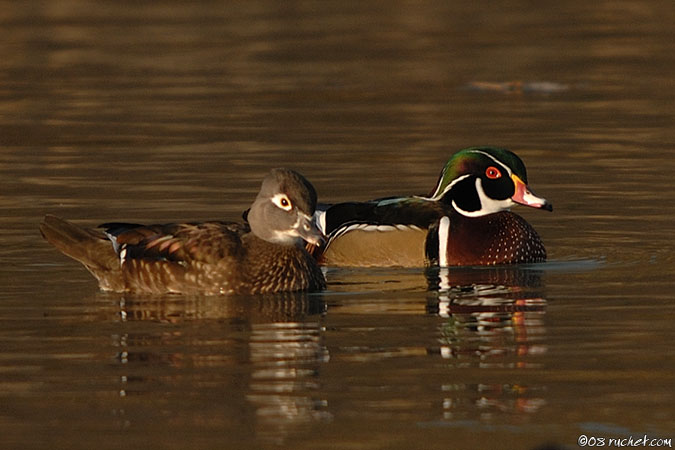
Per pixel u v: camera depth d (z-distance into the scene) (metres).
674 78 28.73
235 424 9.35
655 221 17.06
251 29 36.34
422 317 12.52
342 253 15.91
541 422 9.36
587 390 10.05
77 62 31.45
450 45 33.56
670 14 38.19
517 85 28.31
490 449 8.85
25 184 19.36
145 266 13.59
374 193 18.75
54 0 41.38
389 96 27.20
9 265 14.91
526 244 15.49
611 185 19.16
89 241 14.02
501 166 15.82
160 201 18.11
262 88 28.22
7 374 10.57
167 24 37.19
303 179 13.77
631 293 13.44
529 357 10.99
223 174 19.98
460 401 9.80
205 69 30.53
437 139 22.77
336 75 29.70
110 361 10.91
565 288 13.81
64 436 9.15
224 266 13.52
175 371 10.61
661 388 10.08
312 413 9.56
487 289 13.94
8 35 35.12
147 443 9.00
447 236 15.60
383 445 8.93
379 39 34.56
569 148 21.88
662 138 22.56
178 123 24.44
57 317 12.51
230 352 11.16
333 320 12.38
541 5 40.47
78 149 22.09
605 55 31.75
